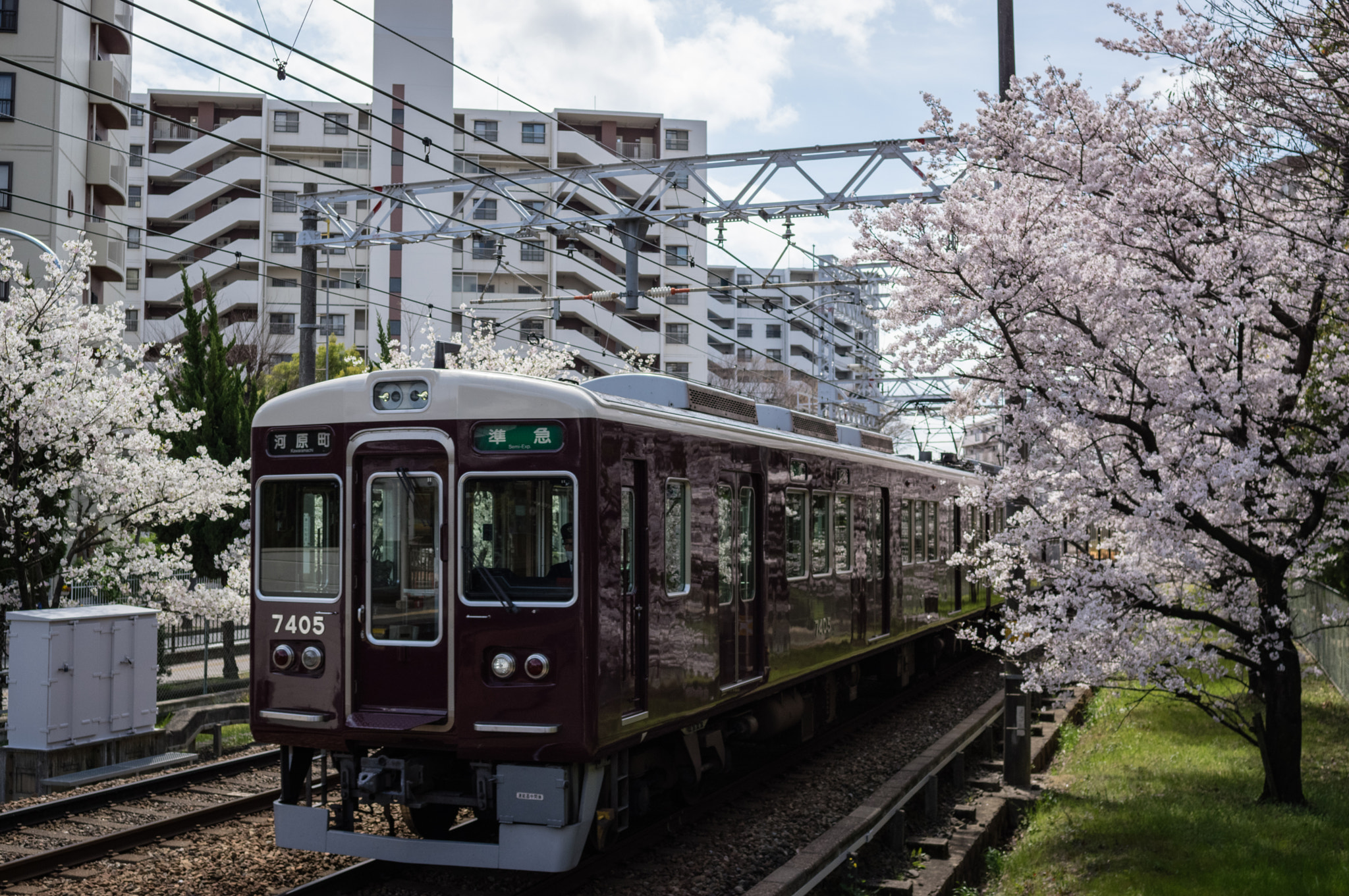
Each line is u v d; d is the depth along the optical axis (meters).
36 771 10.53
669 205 51.38
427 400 6.73
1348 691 12.19
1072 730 11.72
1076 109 8.23
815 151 15.48
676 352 50.44
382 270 46.62
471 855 6.43
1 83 26.75
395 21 46.28
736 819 8.55
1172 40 7.95
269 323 45.69
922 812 8.71
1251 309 7.80
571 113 50.81
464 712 6.51
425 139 11.78
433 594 6.67
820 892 6.63
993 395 9.09
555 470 6.50
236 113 51.62
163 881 6.99
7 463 14.41
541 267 48.88
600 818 6.87
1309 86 7.62
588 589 6.41
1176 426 8.22
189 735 12.53
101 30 30.28
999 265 8.10
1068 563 8.52
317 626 6.86
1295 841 7.22
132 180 50.50
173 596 16.09
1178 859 7.01
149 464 15.20
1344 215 7.87
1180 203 8.00
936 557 15.36
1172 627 8.77
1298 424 8.36
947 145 8.70
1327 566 12.48
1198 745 10.30
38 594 14.78
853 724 12.48
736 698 8.70
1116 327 8.04
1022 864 7.48
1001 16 12.84
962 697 14.95
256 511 7.12
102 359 15.58
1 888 6.79
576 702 6.36
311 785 6.93
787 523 9.98
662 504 7.41
